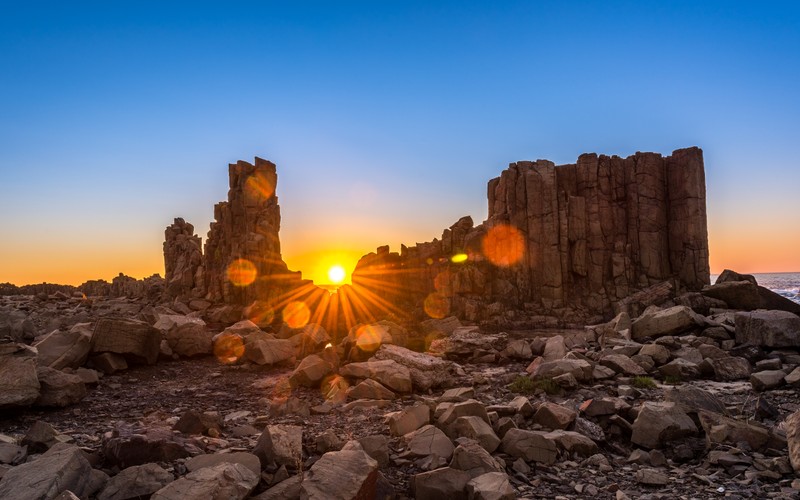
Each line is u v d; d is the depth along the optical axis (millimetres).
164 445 8570
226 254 38750
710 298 27438
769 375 14102
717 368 15867
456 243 38125
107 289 72812
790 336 17250
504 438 9977
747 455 9227
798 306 26281
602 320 32406
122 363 20188
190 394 16969
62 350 18734
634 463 9578
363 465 7578
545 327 32031
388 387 15695
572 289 34812
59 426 12664
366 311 37219
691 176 34188
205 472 7160
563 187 36281
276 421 12570
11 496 6469
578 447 9945
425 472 8383
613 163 35781
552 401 13930
